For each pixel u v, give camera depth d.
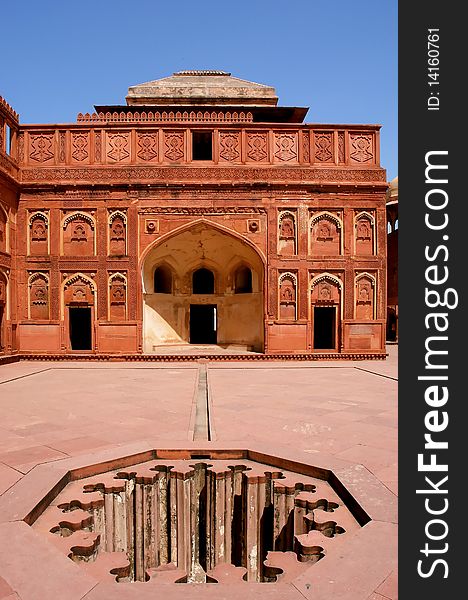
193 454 3.15
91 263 9.62
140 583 1.67
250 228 9.71
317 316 11.66
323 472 2.77
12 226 9.45
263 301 9.74
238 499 2.98
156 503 2.87
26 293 9.65
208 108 11.77
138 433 3.65
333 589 1.62
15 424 3.97
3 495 2.38
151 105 11.71
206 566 2.92
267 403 4.91
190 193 9.70
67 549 2.02
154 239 9.65
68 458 2.96
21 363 9.22
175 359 9.46
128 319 9.58
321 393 5.60
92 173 9.67
